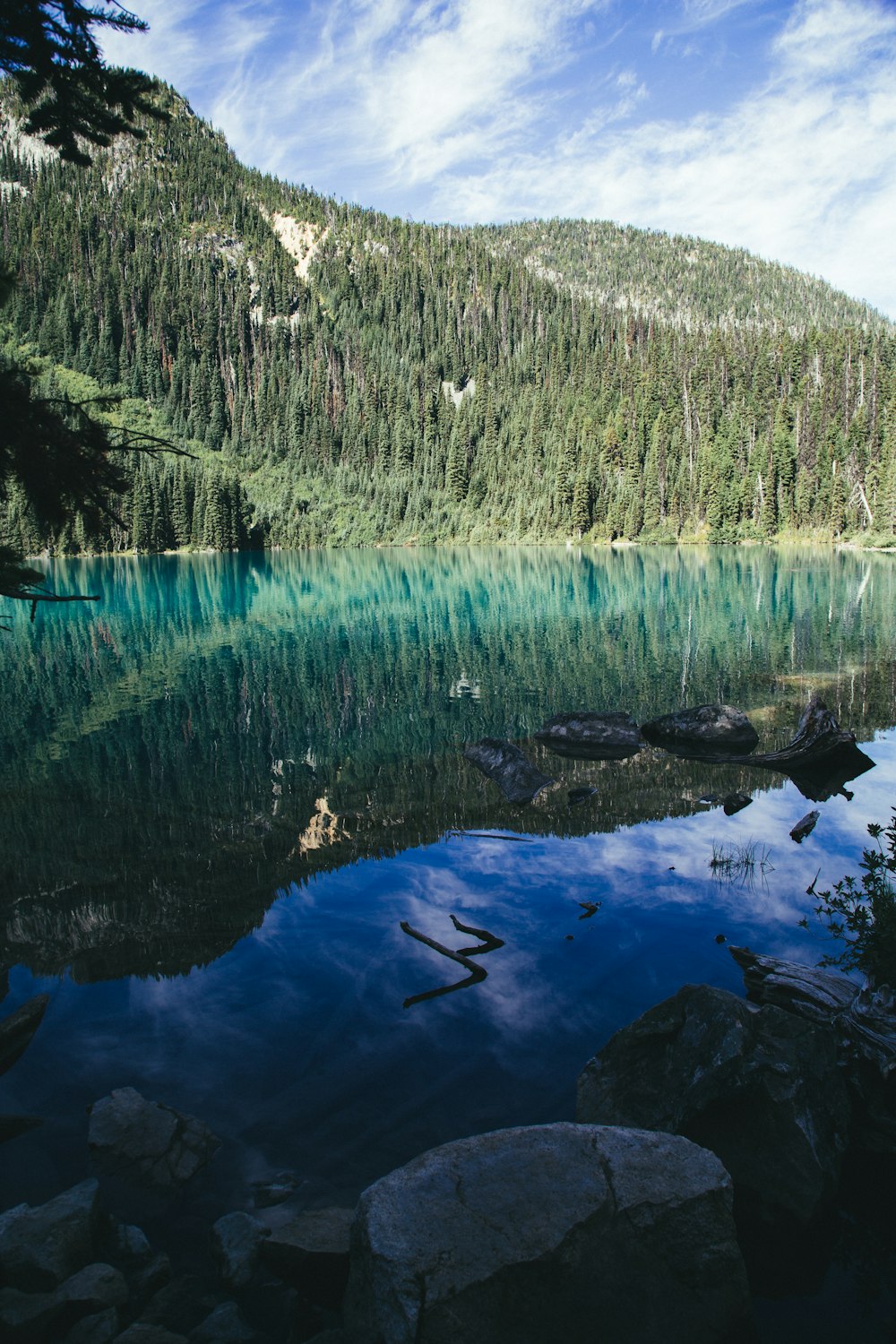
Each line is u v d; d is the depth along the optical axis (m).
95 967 8.46
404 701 23.94
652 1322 4.18
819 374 168.12
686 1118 5.62
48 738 19.86
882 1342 4.42
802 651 30.69
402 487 185.62
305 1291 4.68
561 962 8.38
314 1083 6.49
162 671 29.89
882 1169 5.67
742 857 11.39
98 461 4.81
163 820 13.40
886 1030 6.34
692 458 154.50
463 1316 3.97
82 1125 6.07
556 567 88.31
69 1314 4.38
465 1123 5.99
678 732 19.00
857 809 13.73
